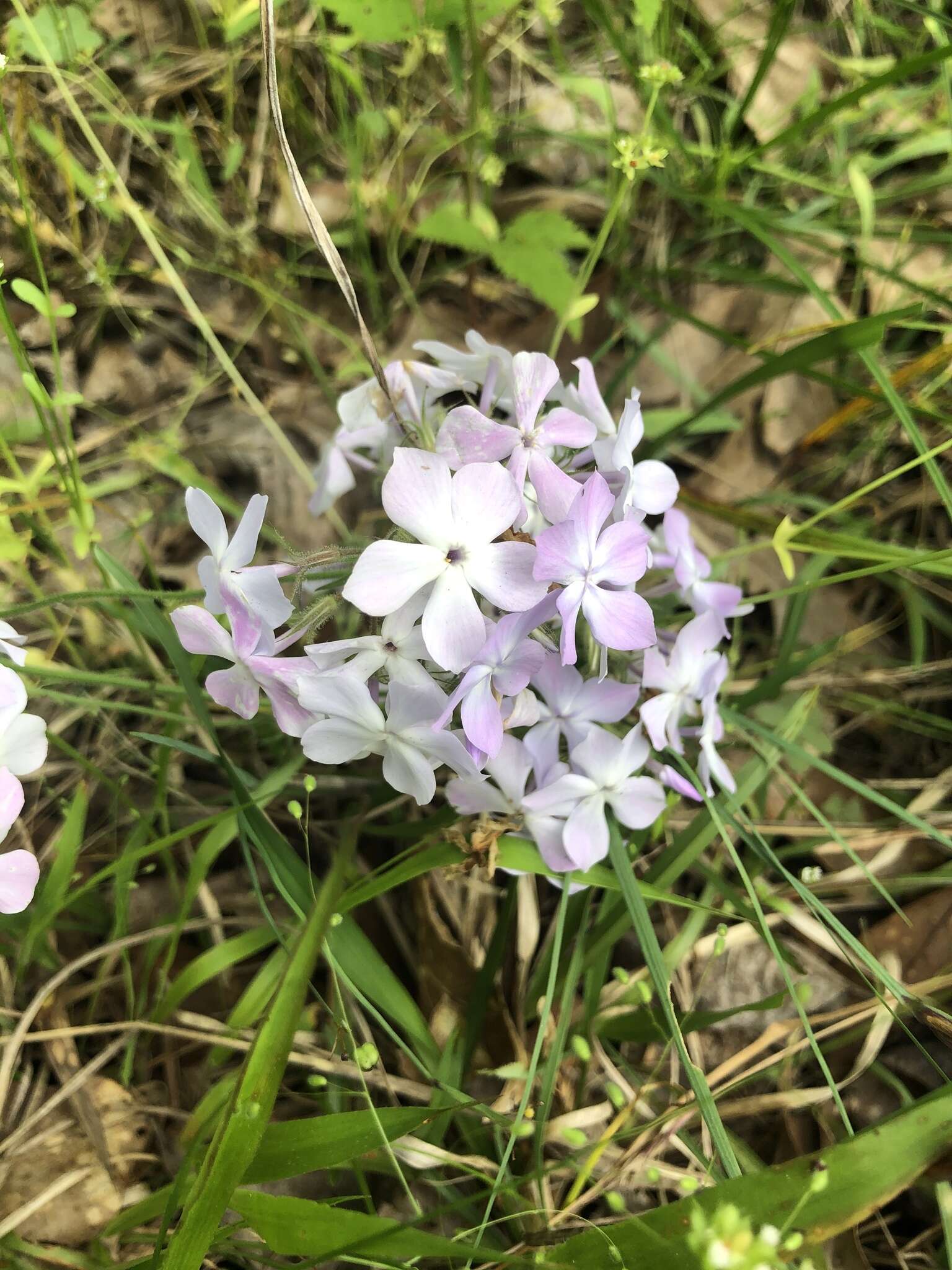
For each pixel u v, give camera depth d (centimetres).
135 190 22
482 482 11
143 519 18
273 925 14
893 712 19
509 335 22
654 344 21
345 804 18
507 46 22
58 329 21
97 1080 15
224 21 20
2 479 17
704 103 24
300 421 22
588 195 23
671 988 16
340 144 23
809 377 18
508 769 14
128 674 18
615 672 15
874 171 22
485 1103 14
